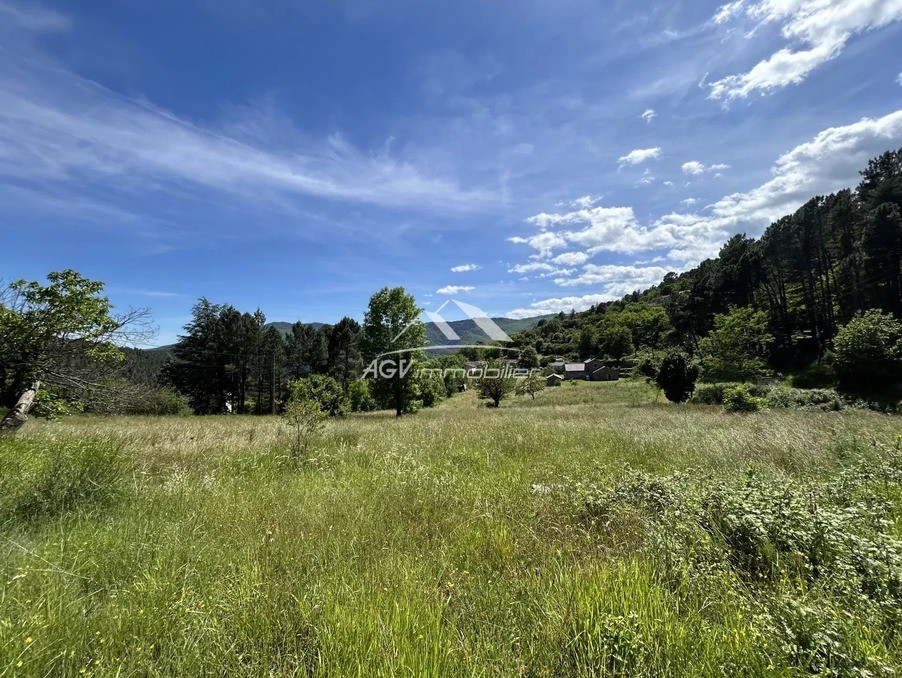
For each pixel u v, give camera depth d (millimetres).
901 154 55812
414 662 1759
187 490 4840
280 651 2018
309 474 6082
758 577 2561
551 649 1946
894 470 4535
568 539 3393
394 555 3082
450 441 8469
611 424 11242
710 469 5590
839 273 46656
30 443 6961
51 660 1771
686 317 61094
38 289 8711
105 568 2855
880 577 2248
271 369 46781
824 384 33500
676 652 1805
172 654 1930
